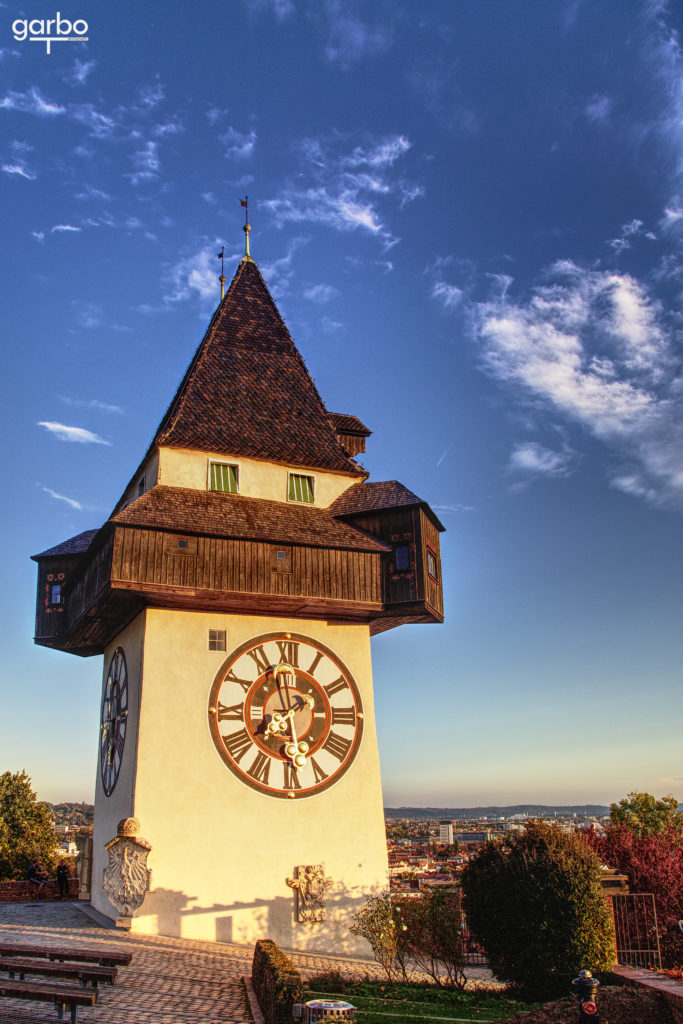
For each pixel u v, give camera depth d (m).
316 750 29.56
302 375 36.06
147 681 28.16
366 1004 19.98
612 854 37.62
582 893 22.28
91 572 30.77
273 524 30.34
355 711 30.56
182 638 28.98
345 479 33.81
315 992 21.42
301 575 29.58
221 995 18.27
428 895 24.55
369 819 29.59
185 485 30.80
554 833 23.72
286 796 28.69
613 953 22.53
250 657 29.64
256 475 32.09
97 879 31.39
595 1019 15.03
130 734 28.70
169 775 27.53
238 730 28.73
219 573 28.45
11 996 14.76
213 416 32.50
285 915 27.59
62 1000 14.20
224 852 27.39
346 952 27.91
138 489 34.56
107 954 17.20
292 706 29.73
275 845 28.08
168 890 26.42
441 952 24.12
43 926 25.94
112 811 30.00
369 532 31.64
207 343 34.84
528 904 22.25
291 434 33.66
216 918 26.69
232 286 37.12
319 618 31.14
